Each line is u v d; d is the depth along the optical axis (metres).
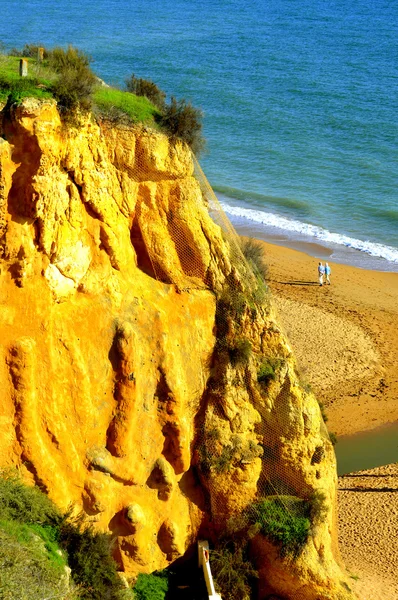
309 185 72.94
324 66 117.31
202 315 22.36
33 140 19.05
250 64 117.75
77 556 19.94
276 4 184.25
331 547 23.56
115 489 21.06
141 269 22.02
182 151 21.92
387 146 82.81
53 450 20.09
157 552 21.80
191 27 151.25
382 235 63.69
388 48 130.38
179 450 21.80
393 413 39.50
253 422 22.67
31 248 19.48
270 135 85.69
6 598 17.30
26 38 134.62
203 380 22.34
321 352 45.00
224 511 22.39
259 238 62.19
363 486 33.62
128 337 20.73
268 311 23.23
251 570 22.20
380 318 49.66
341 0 188.12
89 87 20.28
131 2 190.75
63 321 20.17
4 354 19.38
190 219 22.09
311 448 22.86
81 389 20.31
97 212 20.56
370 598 23.73
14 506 19.42
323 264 57.28
